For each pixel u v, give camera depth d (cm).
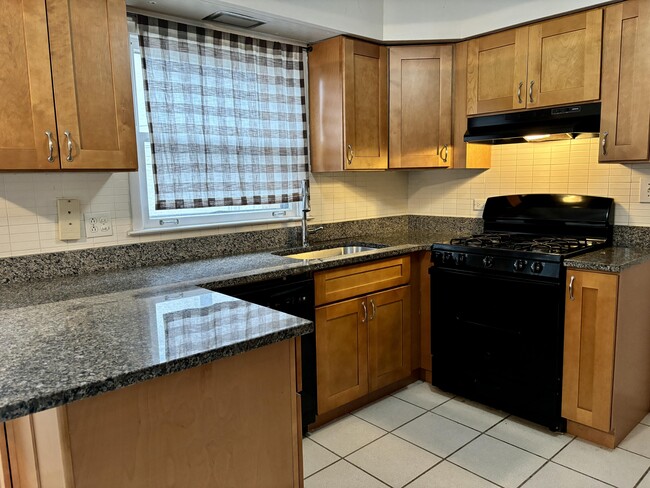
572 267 222
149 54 231
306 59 296
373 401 278
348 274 251
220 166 259
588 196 273
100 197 226
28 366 104
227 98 259
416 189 362
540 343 236
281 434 137
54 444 101
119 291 179
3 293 180
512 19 262
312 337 237
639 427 245
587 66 240
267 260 243
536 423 247
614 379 217
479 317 259
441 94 296
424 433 241
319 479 204
